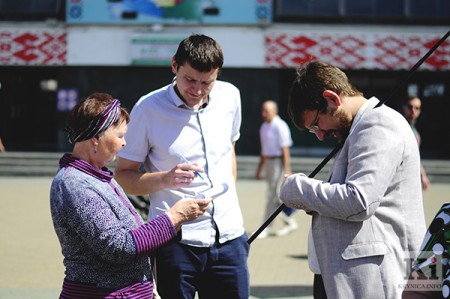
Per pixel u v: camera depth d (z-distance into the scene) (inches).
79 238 115.4
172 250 142.4
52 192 116.5
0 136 791.1
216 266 145.1
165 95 145.9
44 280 268.1
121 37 759.7
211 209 144.4
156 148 146.6
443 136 770.2
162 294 144.1
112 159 120.3
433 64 754.2
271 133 379.9
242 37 753.6
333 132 126.3
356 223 120.3
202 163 146.1
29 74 792.3
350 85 125.0
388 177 116.9
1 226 394.9
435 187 635.5
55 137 797.9
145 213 348.8
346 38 756.0
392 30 756.6
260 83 759.1
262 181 674.2
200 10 752.3
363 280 119.2
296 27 754.8
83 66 767.7
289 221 388.5
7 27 768.9
